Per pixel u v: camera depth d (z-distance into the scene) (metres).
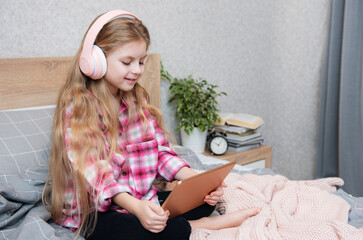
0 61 1.47
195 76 2.26
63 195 1.10
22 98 1.54
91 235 1.03
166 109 2.16
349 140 2.20
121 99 1.25
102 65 1.06
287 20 2.59
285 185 1.32
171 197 0.93
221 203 1.23
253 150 2.22
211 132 2.21
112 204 1.11
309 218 1.13
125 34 1.04
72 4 1.70
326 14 2.37
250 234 0.96
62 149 1.11
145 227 0.95
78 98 1.12
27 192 1.10
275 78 2.72
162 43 2.06
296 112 2.62
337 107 2.29
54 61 1.62
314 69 2.47
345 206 1.19
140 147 1.20
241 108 2.57
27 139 1.28
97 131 1.11
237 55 2.47
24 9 1.57
